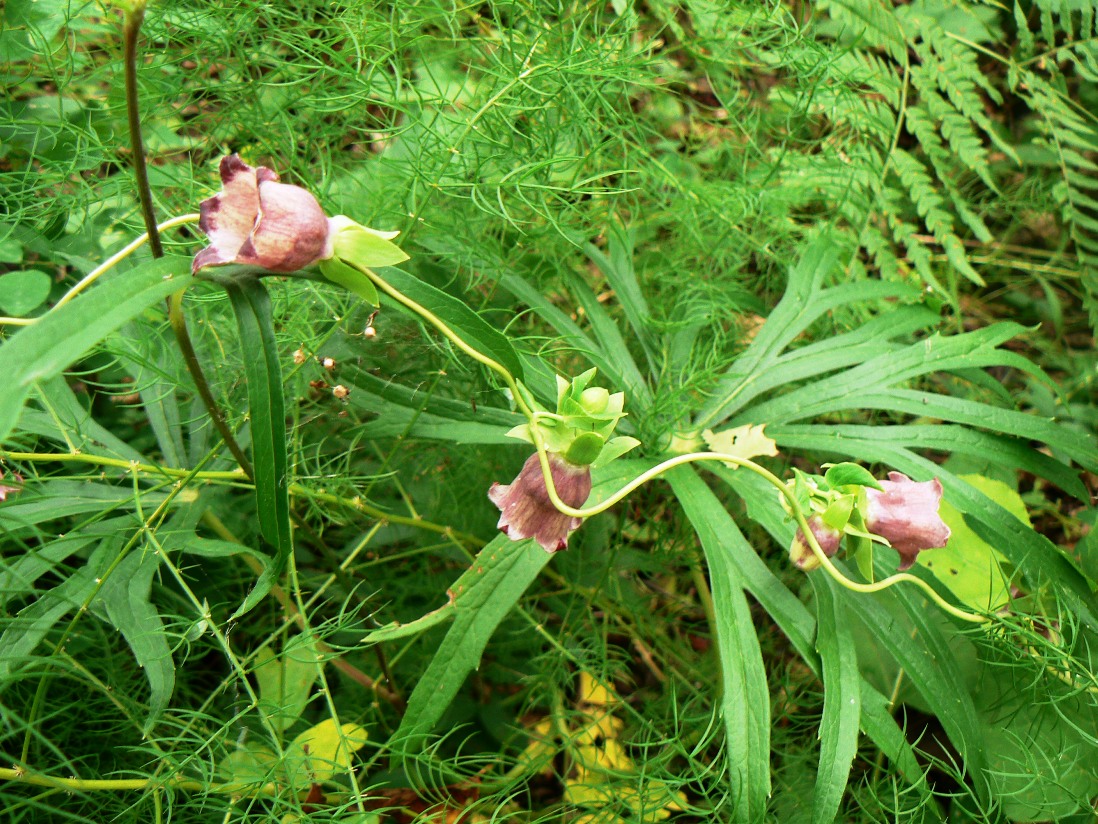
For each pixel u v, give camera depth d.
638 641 0.37
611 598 0.37
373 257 0.21
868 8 0.44
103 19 0.35
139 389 0.31
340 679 0.35
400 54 0.35
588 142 0.36
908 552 0.26
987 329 0.33
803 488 0.26
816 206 0.51
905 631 0.28
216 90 0.35
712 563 0.28
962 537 0.33
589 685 0.36
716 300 0.40
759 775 0.25
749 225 0.46
